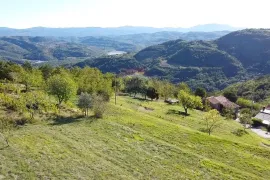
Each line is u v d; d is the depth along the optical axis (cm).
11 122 3975
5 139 3134
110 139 3903
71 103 6116
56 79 5747
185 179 2959
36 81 7650
